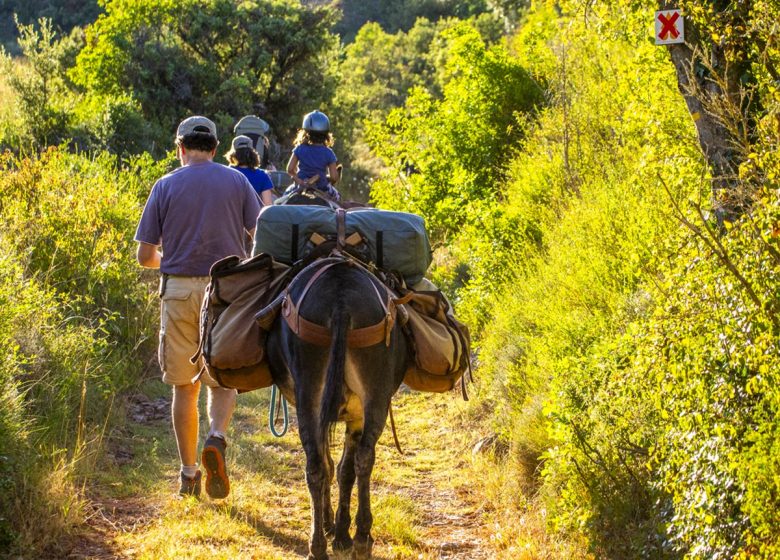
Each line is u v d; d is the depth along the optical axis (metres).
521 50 29.30
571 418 9.90
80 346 13.77
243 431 14.63
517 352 14.74
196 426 11.34
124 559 9.30
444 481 12.80
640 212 13.10
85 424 12.89
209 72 45.00
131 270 18.06
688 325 7.82
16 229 16.25
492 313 17.44
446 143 26.11
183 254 10.88
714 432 7.23
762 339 6.95
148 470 12.29
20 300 13.36
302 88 49.03
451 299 20.39
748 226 7.54
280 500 11.62
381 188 26.23
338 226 9.58
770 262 7.22
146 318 17.17
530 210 19.88
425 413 16.39
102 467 12.15
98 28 46.03
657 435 8.98
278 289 9.30
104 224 18.06
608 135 19.47
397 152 27.72
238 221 11.17
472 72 26.83
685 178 10.66
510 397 13.73
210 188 10.98
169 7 47.16
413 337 9.27
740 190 8.10
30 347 12.70
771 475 6.67
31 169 18.19
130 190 23.61
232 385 9.45
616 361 9.83
